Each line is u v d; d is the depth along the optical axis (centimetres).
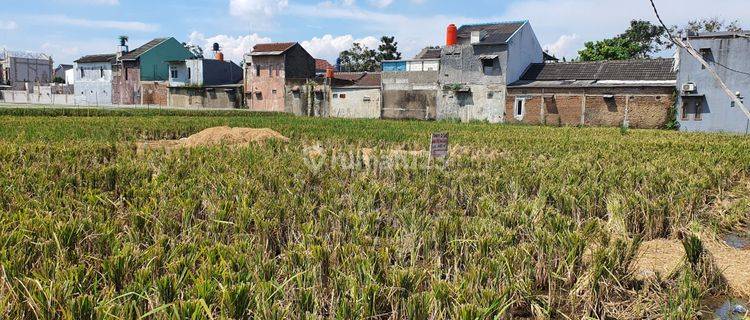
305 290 463
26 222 589
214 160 1192
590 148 1744
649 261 691
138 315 415
